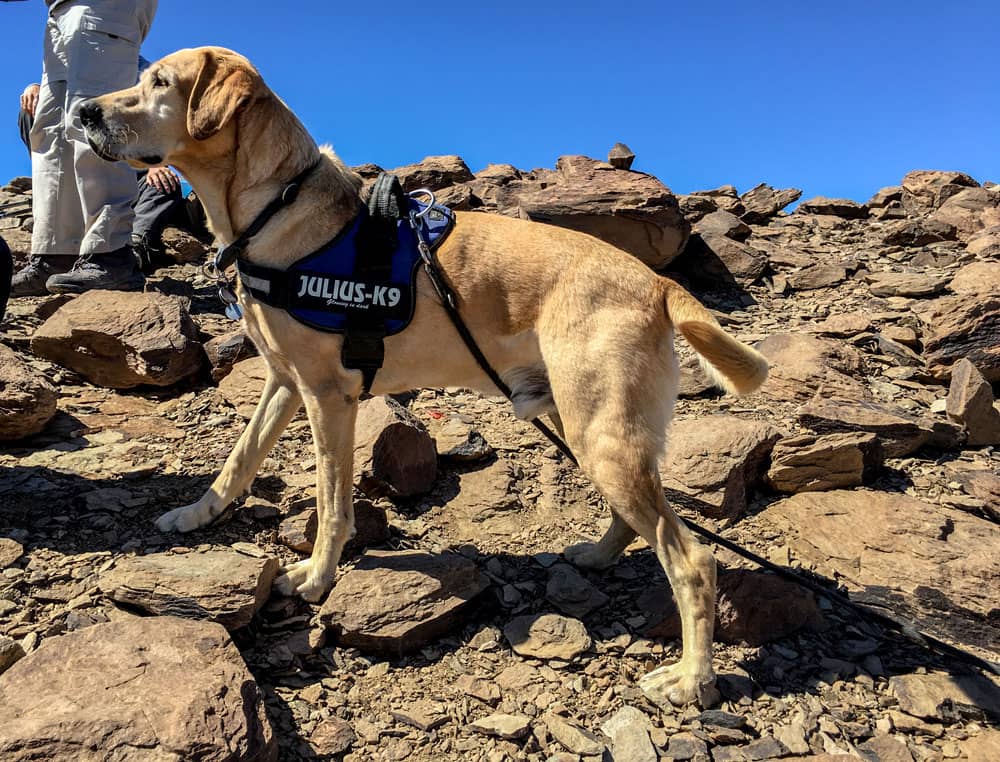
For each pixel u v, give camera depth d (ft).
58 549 3.72
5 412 4.46
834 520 4.45
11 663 2.97
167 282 7.40
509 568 4.10
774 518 4.59
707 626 3.31
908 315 7.40
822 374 5.92
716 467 4.64
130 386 5.50
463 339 3.57
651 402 3.41
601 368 3.35
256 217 3.48
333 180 3.58
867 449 4.85
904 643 3.75
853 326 7.01
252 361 5.57
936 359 6.31
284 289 3.44
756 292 8.41
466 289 3.50
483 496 4.62
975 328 6.28
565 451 4.07
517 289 3.48
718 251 8.59
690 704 3.25
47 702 2.57
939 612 3.84
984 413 5.45
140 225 7.72
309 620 3.54
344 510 3.68
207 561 3.51
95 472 4.39
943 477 5.02
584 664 3.48
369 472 4.35
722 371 3.47
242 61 3.50
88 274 6.32
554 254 3.51
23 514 3.92
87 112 3.46
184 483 4.38
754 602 3.69
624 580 4.07
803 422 5.34
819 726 3.20
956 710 3.31
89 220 6.37
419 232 3.54
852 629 3.80
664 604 3.78
